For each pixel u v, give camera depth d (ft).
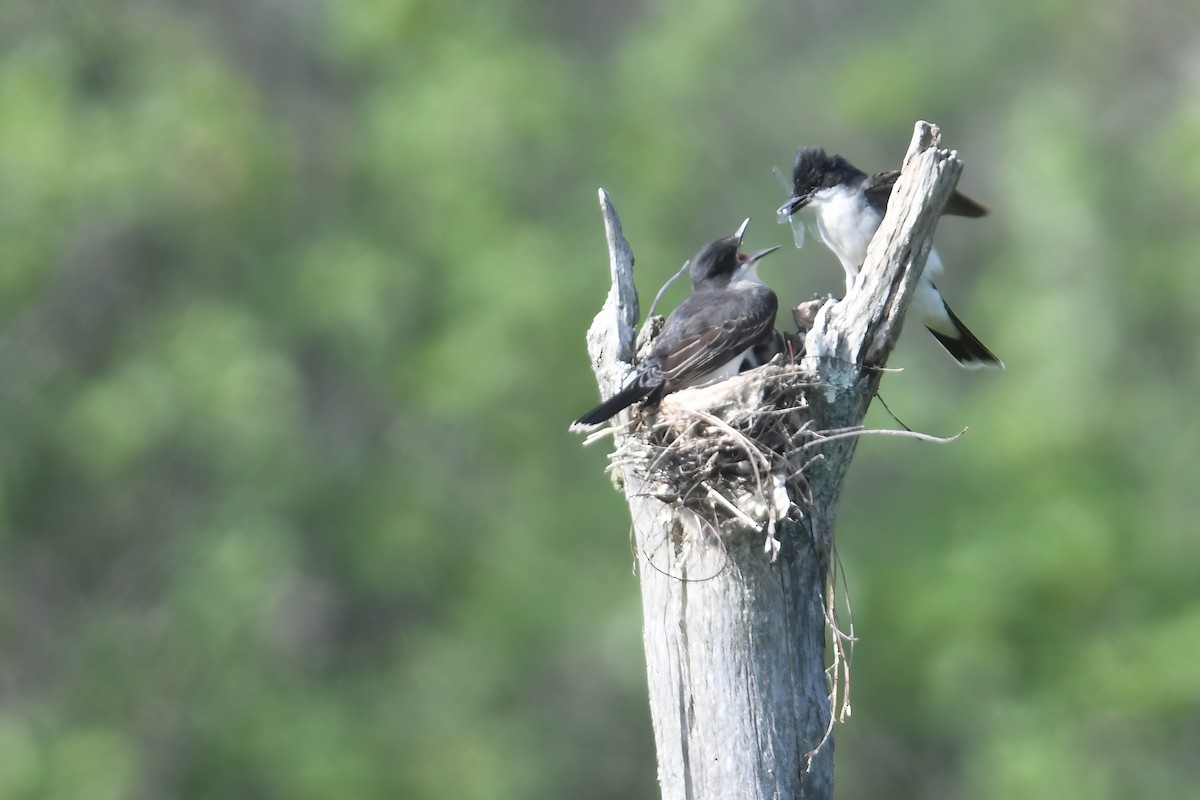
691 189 57.98
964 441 52.80
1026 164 53.93
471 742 51.80
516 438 53.01
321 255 55.57
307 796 50.72
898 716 53.06
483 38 57.16
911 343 58.39
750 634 21.02
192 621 52.49
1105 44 62.03
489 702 53.16
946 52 62.90
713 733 21.07
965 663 48.60
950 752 54.13
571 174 55.83
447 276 54.08
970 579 49.14
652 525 21.77
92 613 54.90
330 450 57.72
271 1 67.05
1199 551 50.70
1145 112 60.03
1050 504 49.49
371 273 54.19
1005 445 50.67
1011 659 49.14
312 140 63.05
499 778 50.98
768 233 59.67
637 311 24.29
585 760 52.95
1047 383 51.24
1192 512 51.85
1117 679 47.78
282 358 54.24
